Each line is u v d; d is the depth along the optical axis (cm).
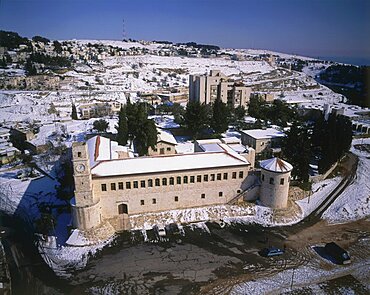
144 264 4675
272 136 9231
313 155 9019
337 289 4225
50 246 5169
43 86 19450
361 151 9875
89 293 4109
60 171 7912
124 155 7050
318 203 6706
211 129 11544
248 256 4897
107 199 5691
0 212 6450
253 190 6341
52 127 11925
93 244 5119
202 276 4428
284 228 5747
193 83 15462
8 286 4241
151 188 5853
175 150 8794
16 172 8275
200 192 6134
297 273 4531
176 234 5459
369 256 4966
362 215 6284
